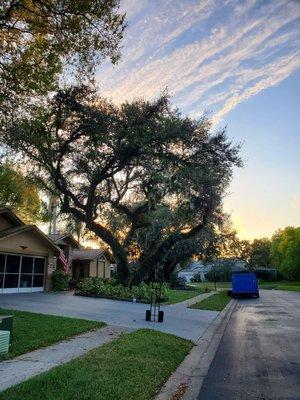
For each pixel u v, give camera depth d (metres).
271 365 9.36
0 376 7.19
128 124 24.98
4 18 14.83
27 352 9.20
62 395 6.03
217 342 12.70
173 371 8.49
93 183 27.69
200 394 7.12
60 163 27.67
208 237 46.94
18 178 38.38
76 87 24.02
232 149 27.39
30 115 18.11
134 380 7.16
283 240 90.12
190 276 107.25
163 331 13.65
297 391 7.26
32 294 26.39
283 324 17.31
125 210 31.75
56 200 36.91
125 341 10.49
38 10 15.11
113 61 16.52
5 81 16.39
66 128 26.06
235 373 8.62
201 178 28.12
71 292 30.33
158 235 36.91
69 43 15.80
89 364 7.86
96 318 15.69
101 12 15.07
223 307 26.42
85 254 44.00
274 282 87.44
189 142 26.23
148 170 28.62
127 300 25.98
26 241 28.38
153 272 35.84
